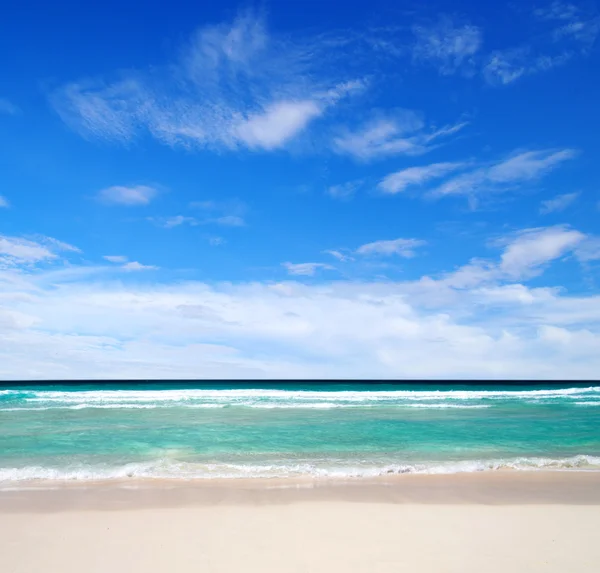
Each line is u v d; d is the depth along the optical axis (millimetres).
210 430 18016
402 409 26406
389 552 6078
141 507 8359
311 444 15500
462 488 10078
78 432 17328
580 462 12938
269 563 5699
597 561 5805
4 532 6910
